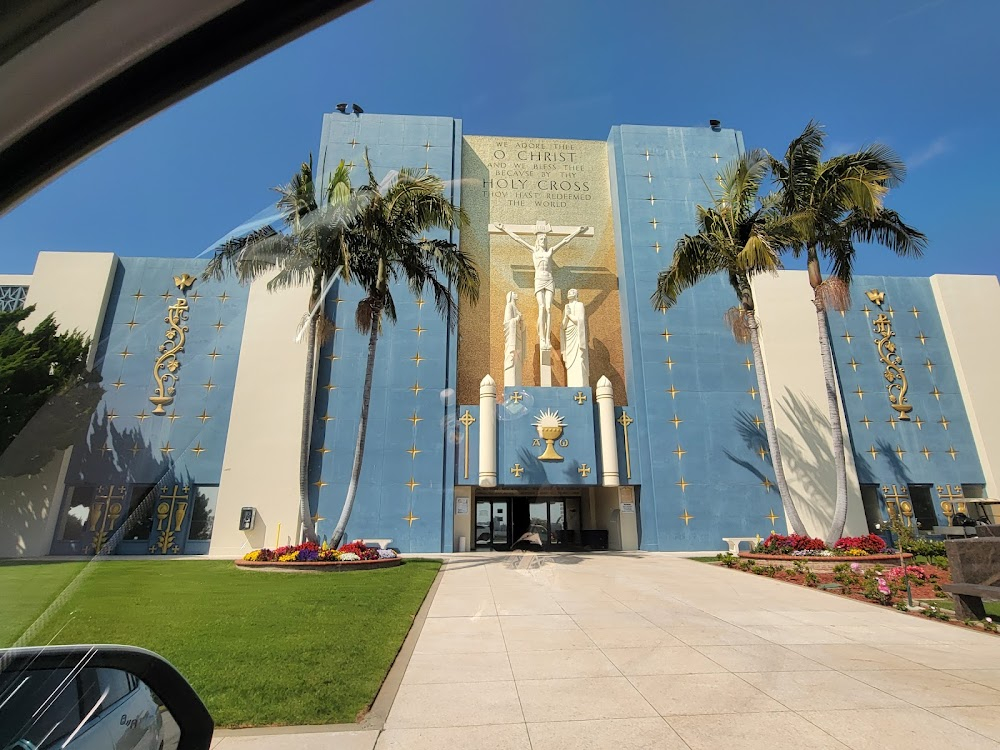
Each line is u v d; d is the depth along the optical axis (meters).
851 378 17.70
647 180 18.78
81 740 0.96
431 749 2.54
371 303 10.71
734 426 16.94
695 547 15.86
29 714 0.86
